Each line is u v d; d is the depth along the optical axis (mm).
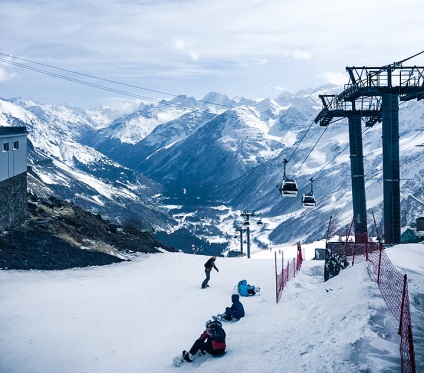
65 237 27703
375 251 17750
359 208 32812
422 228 28422
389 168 28344
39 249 24078
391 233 27953
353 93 29375
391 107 28609
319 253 34344
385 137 28594
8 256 21594
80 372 9586
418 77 28578
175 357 9680
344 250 18859
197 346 9594
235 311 13289
